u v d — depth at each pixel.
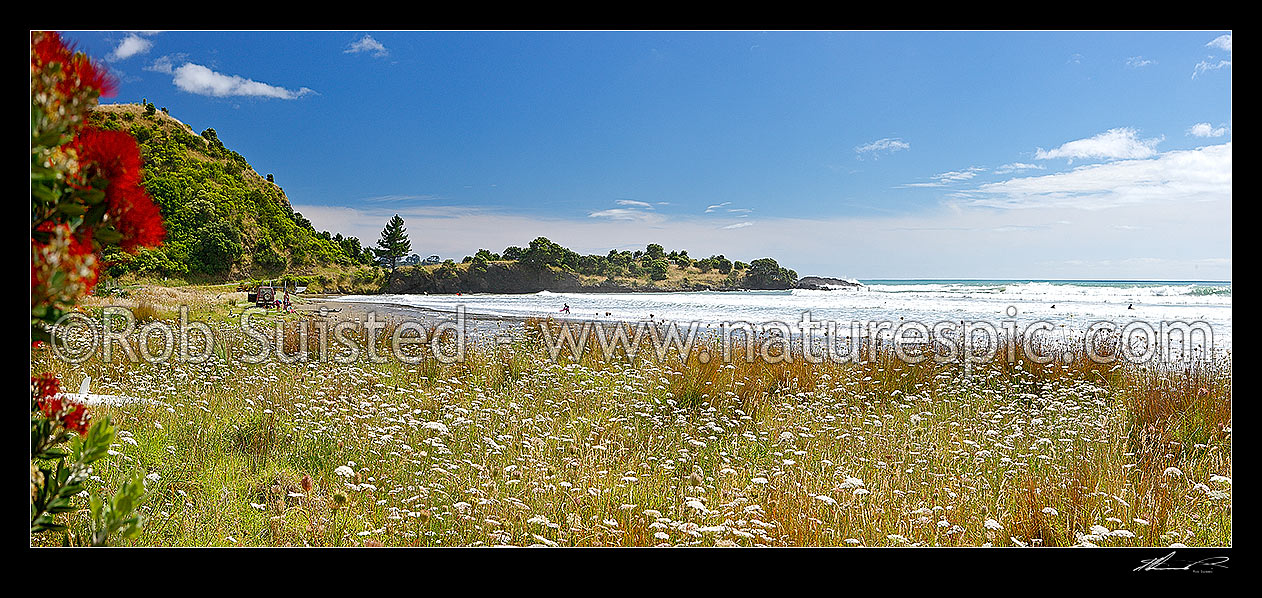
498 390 8.38
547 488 4.59
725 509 4.32
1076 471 5.08
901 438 6.08
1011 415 7.20
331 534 4.04
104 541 2.59
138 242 2.27
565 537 4.04
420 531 4.08
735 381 8.47
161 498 4.39
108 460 4.65
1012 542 3.97
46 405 2.29
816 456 5.52
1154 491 4.72
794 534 4.06
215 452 5.48
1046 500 4.61
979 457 5.52
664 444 6.02
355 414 6.35
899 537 3.82
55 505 2.26
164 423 6.13
